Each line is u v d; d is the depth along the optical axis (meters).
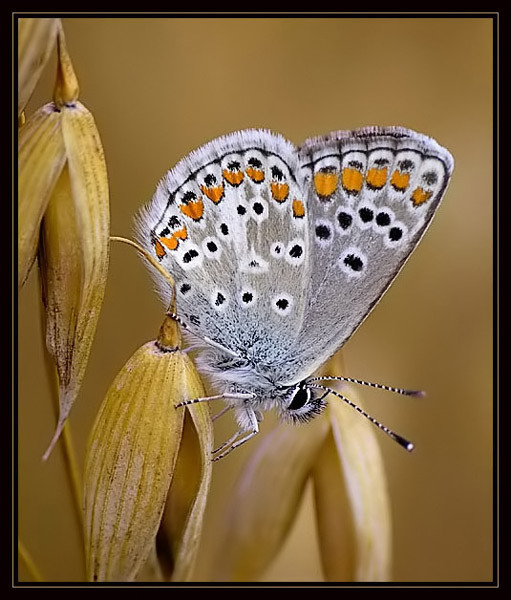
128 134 0.14
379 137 0.12
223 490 0.14
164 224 0.12
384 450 0.14
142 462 0.11
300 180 0.12
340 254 0.12
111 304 0.14
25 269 0.11
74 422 0.14
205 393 0.11
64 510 0.13
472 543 0.14
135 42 0.14
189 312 0.12
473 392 0.14
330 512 0.12
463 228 0.15
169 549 0.11
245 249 0.12
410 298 0.15
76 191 0.11
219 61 0.14
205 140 0.14
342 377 0.12
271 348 0.12
